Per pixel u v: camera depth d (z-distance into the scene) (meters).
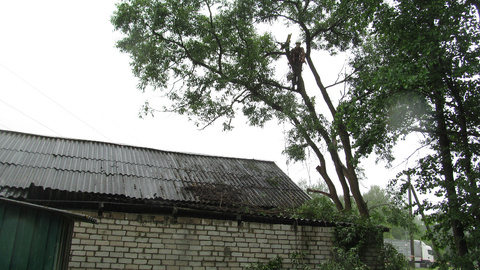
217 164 13.18
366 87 10.73
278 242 10.11
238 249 9.64
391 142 10.61
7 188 7.98
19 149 9.96
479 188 8.53
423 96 9.60
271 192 11.84
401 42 9.60
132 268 8.59
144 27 13.09
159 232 9.02
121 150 12.01
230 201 10.16
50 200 8.20
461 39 9.02
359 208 12.66
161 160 12.06
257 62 13.55
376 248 11.02
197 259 9.18
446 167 9.98
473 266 8.59
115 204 8.69
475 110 9.70
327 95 14.27
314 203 11.01
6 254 4.50
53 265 5.33
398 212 12.73
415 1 9.30
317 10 14.32
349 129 10.52
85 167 10.02
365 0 9.83
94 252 8.41
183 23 12.78
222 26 13.36
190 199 9.66
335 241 10.63
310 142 13.77
